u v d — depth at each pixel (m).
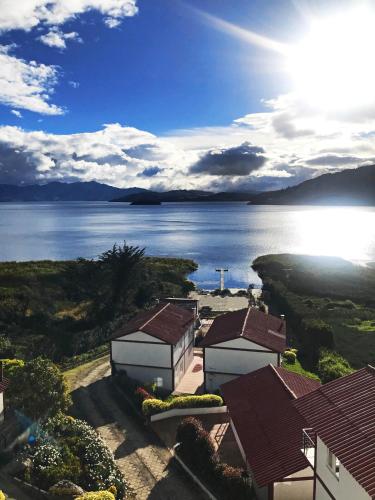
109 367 47.66
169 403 35.53
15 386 31.00
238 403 32.03
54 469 25.48
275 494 24.14
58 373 32.22
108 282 84.19
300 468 23.30
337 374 43.19
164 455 30.39
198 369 47.62
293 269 108.00
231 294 86.88
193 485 26.98
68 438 28.78
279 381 32.66
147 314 48.41
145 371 42.94
